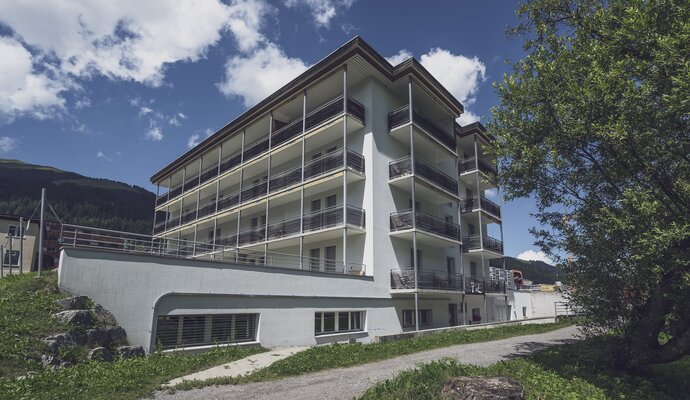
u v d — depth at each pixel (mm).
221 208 30953
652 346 9258
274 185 25672
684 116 7348
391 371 9961
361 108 22125
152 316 12297
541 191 10125
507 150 9977
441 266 25719
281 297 16016
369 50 21109
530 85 9492
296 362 10836
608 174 8992
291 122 26703
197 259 13695
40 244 12555
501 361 10453
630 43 7926
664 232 6816
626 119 7648
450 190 25578
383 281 20938
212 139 31938
